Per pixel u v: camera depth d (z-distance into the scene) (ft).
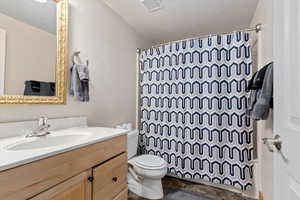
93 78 5.74
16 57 3.84
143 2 5.99
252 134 5.88
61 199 2.82
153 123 7.47
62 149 2.82
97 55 5.90
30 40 4.10
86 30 5.49
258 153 5.96
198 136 6.46
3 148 2.85
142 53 7.88
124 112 7.30
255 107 4.03
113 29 6.64
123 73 7.25
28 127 3.94
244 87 5.77
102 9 6.10
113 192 4.07
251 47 6.25
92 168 3.48
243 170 5.72
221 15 6.75
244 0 5.79
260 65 5.60
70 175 2.99
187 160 6.64
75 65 4.91
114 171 4.12
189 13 6.63
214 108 6.18
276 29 2.67
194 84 6.55
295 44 2.09
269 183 4.72
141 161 6.06
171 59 7.06
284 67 2.40
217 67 6.17
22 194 2.29
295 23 2.09
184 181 7.05
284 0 2.39
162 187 6.54
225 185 6.43
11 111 3.74
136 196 6.04
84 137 3.98
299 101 1.99
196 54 6.54
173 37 8.91
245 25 7.53
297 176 2.01
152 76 7.54
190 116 6.61
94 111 5.81
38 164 2.49
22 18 3.97
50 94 4.50
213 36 6.27
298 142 2.00
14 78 3.79
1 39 3.60
